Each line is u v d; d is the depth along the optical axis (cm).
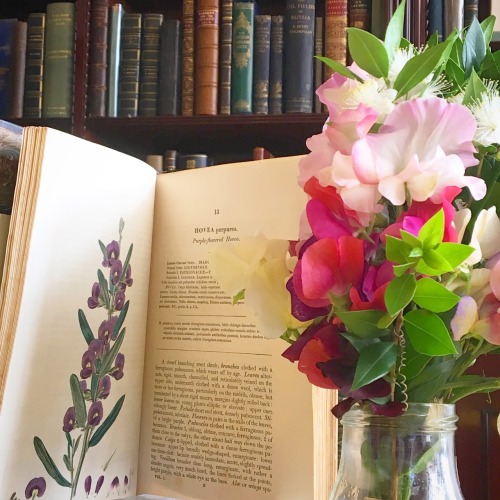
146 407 59
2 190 49
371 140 34
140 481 58
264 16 121
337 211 36
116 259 55
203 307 57
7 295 45
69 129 122
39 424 48
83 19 123
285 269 39
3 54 125
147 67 122
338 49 118
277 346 53
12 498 46
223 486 54
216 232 57
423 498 37
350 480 39
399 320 35
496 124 37
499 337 35
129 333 57
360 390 35
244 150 136
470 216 36
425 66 37
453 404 40
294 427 51
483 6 117
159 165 125
